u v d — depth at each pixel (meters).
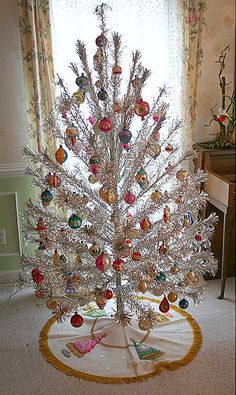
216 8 2.81
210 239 2.83
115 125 2.04
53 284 2.22
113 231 2.20
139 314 2.28
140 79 2.01
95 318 2.54
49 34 2.55
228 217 2.64
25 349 2.31
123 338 2.33
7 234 2.99
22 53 2.55
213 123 3.05
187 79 2.79
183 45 2.74
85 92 2.08
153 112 2.15
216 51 2.90
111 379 2.08
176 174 2.24
